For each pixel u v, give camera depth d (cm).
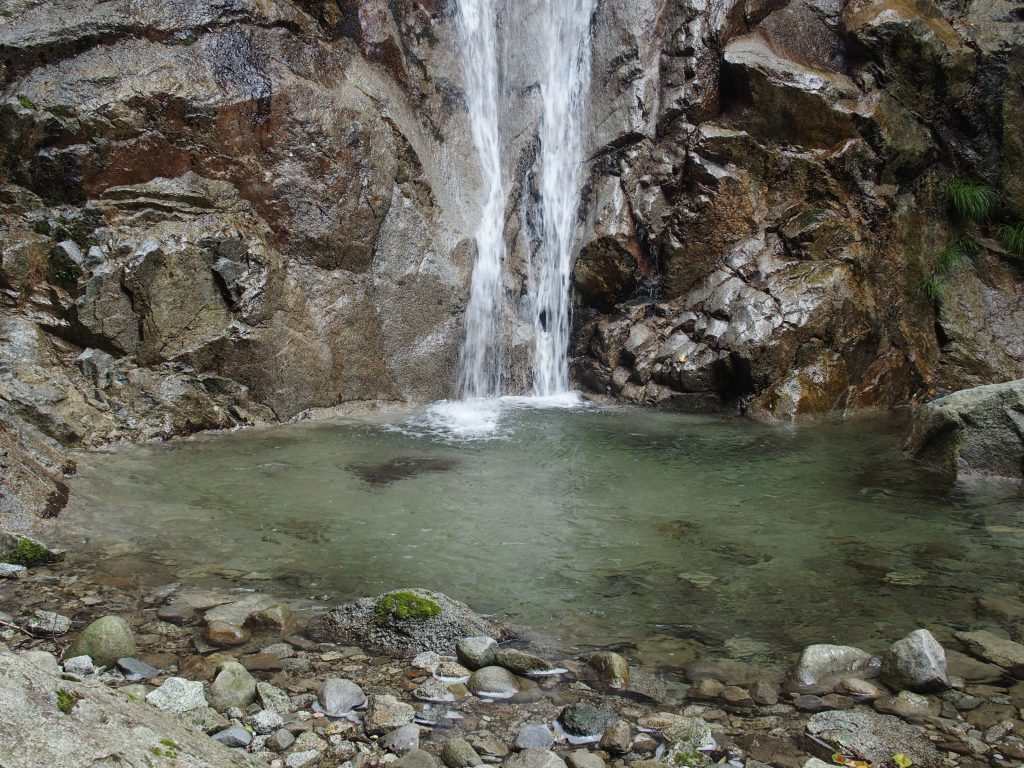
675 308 914
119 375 685
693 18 922
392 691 325
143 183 719
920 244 939
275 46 800
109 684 318
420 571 446
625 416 827
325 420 771
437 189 913
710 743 295
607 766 282
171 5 753
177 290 708
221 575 432
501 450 687
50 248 679
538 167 993
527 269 978
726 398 858
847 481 618
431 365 854
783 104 888
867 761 287
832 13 946
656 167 927
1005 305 966
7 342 648
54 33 705
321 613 392
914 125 924
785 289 851
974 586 439
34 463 536
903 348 909
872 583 441
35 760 190
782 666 353
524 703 320
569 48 984
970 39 948
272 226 777
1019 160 966
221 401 729
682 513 545
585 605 411
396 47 902
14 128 677
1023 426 625
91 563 440
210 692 312
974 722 311
